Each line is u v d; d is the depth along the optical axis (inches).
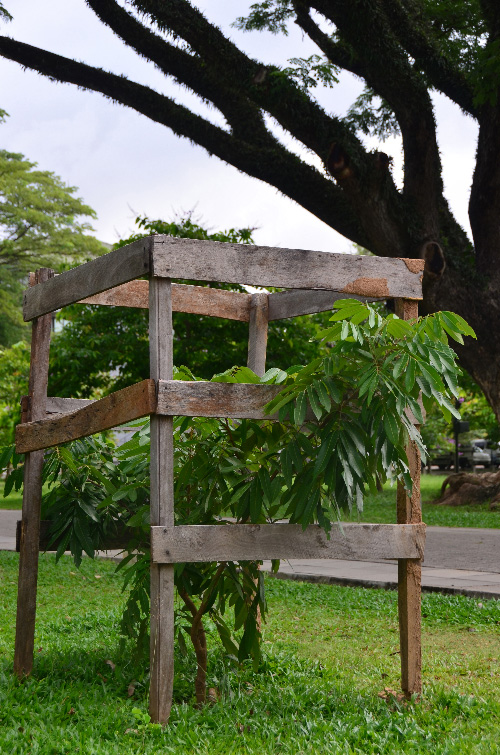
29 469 201.3
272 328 721.6
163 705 155.7
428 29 597.3
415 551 180.2
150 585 171.3
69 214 2252.7
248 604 189.0
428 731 155.3
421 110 530.0
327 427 166.7
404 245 531.5
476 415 1225.4
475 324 572.1
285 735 154.6
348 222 568.7
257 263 168.6
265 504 169.3
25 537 199.8
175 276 159.0
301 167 567.8
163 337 158.4
